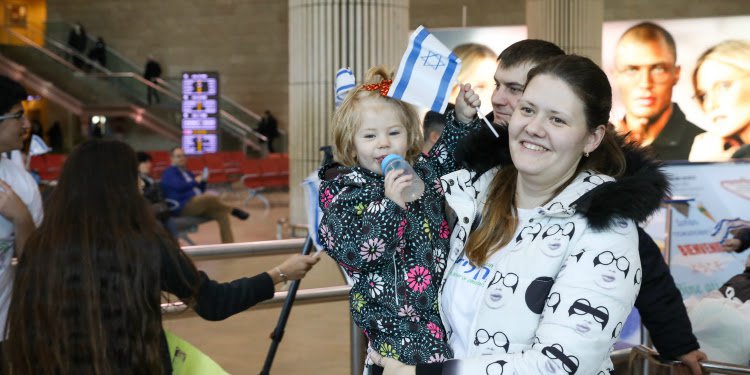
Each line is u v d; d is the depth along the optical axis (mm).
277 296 3436
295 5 8805
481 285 1839
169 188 9148
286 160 16797
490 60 11234
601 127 1768
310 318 5250
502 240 1837
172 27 23812
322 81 8617
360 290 1965
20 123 2875
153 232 2119
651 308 2252
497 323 1767
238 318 5188
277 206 15500
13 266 2758
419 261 1934
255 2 23234
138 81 21312
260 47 23312
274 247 3338
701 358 2268
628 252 1663
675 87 12383
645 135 12516
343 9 8492
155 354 2072
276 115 23344
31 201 2934
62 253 2039
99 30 24234
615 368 2734
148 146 21062
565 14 12531
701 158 12336
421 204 1984
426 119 3496
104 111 21141
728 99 12172
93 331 2006
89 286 2014
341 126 2023
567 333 1620
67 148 21406
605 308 1627
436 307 1970
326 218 1912
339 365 4488
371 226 1816
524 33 11133
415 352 1896
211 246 3229
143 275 2055
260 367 4414
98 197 2092
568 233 1707
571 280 1664
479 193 1999
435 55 1993
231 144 20406
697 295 4078
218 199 9352
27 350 2047
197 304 2264
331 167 2148
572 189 1771
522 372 1627
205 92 19219
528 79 1788
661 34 12312
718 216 4098
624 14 19359
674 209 4020
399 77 1968
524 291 1737
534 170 1759
